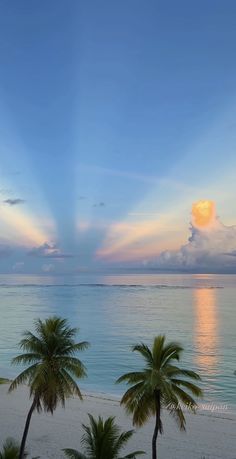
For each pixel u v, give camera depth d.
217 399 60.38
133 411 31.22
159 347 30.12
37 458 36.25
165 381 28.69
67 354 31.59
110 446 24.34
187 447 41.75
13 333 124.62
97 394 63.16
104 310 186.75
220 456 40.00
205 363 83.44
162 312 177.75
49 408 30.42
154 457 28.81
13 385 30.88
